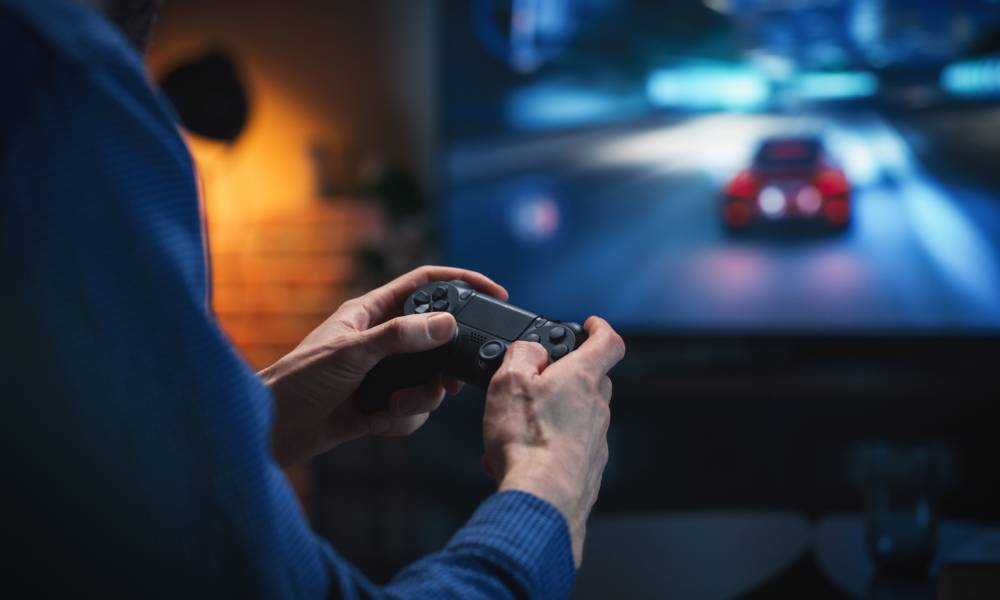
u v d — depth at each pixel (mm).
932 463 1252
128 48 376
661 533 1403
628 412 2938
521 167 3211
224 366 376
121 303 349
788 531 1399
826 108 3037
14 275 339
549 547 447
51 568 369
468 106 3221
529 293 3248
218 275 3812
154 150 367
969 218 2973
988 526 1485
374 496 3018
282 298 3781
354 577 432
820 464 2871
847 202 3041
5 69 337
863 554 1350
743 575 1214
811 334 3084
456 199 3252
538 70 3182
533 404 497
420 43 3734
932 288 3012
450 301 650
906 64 2975
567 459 483
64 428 354
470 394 2912
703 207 3125
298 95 3852
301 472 3186
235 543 374
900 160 3010
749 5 3049
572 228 3205
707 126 3107
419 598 412
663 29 3104
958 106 2961
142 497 363
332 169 3852
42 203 337
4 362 347
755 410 2889
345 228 3736
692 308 3152
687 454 2922
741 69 3076
